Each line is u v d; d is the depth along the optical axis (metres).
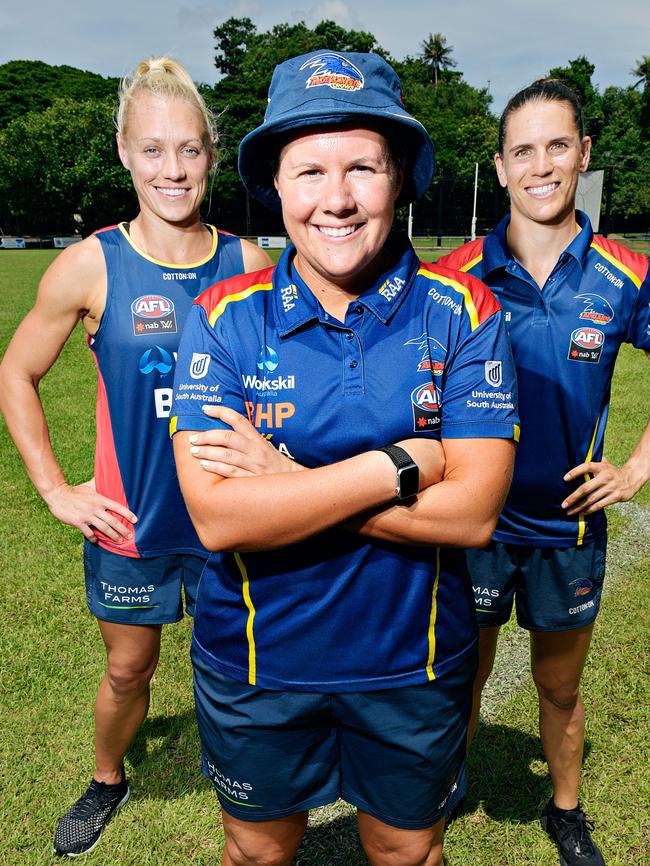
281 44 67.12
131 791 2.55
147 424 2.14
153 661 2.35
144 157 2.03
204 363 1.45
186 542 2.22
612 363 2.18
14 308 14.75
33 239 48.31
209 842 2.36
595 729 2.81
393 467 1.31
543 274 2.14
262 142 1.39
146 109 2.01
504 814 2.46
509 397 1.45
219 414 1.40
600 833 2.36
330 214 1.32
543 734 2.34
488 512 1.41
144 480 2.17
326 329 1.40
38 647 3.40
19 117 60.22
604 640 3.37
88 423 6.85
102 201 54.03
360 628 1.41
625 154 56.38
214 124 2.17
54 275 2.09
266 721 1.46
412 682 1.43
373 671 1.42
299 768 1.51
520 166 2.06
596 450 2.20
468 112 68.81
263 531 1.34
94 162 52.19
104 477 2.23
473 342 1.43
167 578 2.26
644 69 63.25
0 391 2.19
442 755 1.50
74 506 2.18
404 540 1.37
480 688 2.42
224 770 1.53
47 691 3.09
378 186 1.33
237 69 72.25
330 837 2.41
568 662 2.27
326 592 1.40
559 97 2.01
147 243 2.13
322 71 1.27
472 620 1.55
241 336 1.44
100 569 2.25
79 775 2.62
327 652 1.42
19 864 2.27
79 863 2.27
